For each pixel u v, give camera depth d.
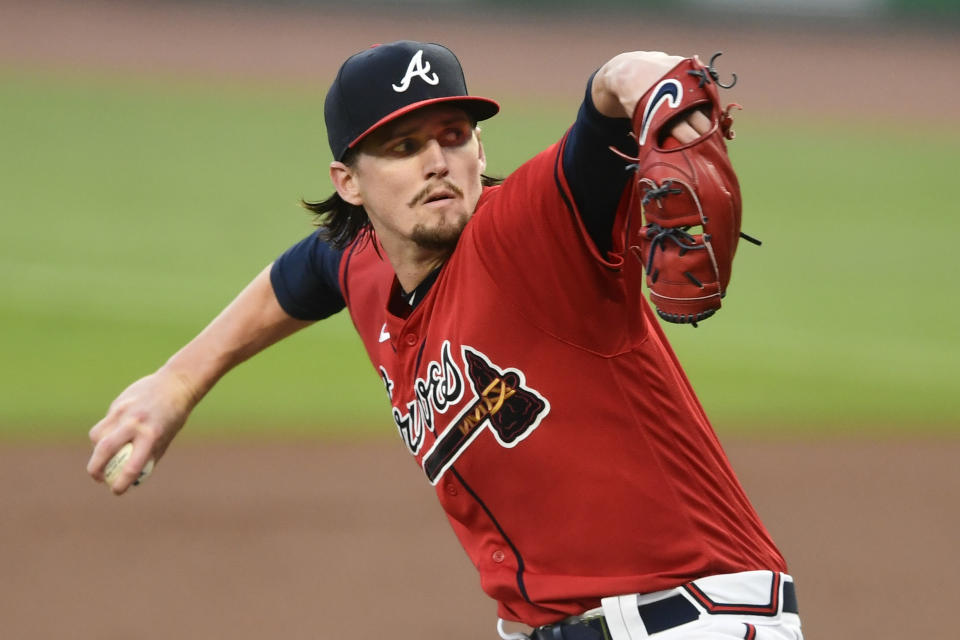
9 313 45.66
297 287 12.66
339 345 45.88
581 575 9.45
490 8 173.25
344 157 9.89
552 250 8.76
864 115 130.88
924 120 128.88
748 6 185.12
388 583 25.34
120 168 81.88
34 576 25.14
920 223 78.69
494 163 87.38
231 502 30.20
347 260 11.64
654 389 9.38
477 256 9.17
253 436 35.56
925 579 26.36
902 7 182.88
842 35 174.00
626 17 174.62
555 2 173.38
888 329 51.94
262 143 94.38
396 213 9.60
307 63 137.12
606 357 9.12
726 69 153.62
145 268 56.00
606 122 8.14
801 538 28.80
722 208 7.46
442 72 9.45
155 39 139.50
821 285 60.66
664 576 9.30
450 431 9.70
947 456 35.09
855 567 27.05
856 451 35.34
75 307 47.28
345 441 35.41
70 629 22.38
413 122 9.34
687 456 9.50
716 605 9.27
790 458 34.50
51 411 35.53
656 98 7.59
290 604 23.95
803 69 155.62
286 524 28.84
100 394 37.03
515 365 9.16
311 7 163.50
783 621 9.55
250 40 144.88
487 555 9.99
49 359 40.22
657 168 7.51
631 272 8.95
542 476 9.30
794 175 95.00
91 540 27.33
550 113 116.50
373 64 9.45
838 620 24.08
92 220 66.31
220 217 69.56
